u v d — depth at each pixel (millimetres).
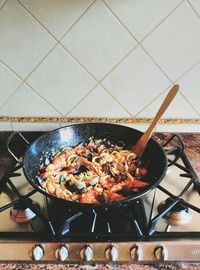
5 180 834
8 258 664
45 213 747
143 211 753
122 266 664
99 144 957
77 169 863
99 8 850
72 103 996
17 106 999
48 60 921
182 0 847
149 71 947
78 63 928
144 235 681
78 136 957
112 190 768
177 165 875
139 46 908
